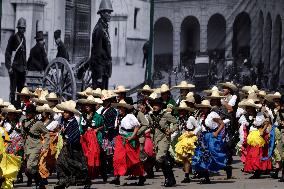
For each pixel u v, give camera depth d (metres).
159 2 57.72
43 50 55.00
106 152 32.75
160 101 29.83
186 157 31.06
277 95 34.44
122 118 30.00
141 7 57.03
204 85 57.75
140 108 32.50
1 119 32.78
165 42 57.94
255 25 59.00
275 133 33.12
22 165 31.91
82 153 28.20
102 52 55.50
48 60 54.94
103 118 31.88
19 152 31.67
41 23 54.94
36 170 29.75
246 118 33.34
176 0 57.75
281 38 60.47
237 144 37.78
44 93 37.22
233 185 29.53
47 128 30.30
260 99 37.94
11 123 31.92
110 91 33.50
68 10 55.22
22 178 33.31
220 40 58.12
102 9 55.62
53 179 34.53
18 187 31.30
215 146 30.00
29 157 29.72
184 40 58.09
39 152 29.75
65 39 55.12
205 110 30.30
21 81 54.81
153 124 29.70
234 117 34.72
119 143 29.95
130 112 29.94
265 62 59.59
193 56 57.97
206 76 57.94
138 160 29.97
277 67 60.31
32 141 29.80
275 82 60.06
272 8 60.03
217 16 58.19
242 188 28.20
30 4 54.78
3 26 54.19
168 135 29.52
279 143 32.19
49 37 55.03
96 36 55.44
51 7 55.06
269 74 59.72
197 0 57.75
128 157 29.89
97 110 34.06
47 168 29.89
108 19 55.78
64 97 54.38
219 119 29.91
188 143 31.00
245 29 58.75
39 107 30.44
